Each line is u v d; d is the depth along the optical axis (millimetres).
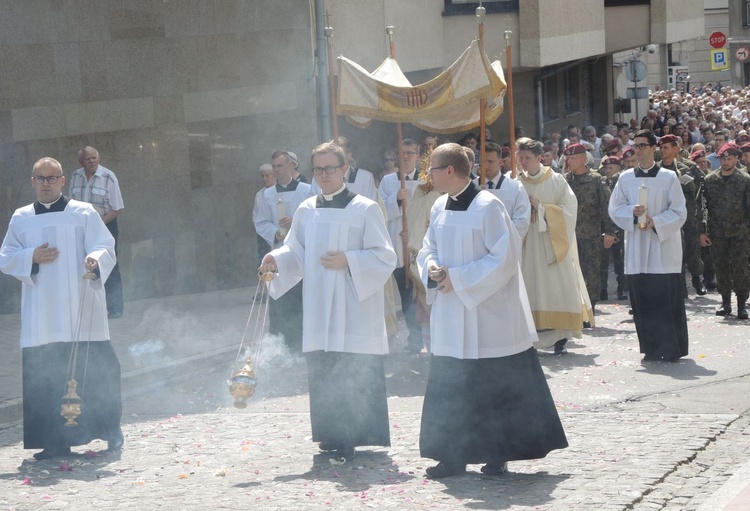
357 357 8469
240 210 18344
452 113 13648
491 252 7773
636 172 12586
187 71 17406
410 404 10617
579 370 12055
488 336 7859
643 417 9633
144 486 7949
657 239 12336
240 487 7820
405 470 8164
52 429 8883
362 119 13938
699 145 18922
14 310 15328
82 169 14797
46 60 15641
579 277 13680
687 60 69562
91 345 8977
